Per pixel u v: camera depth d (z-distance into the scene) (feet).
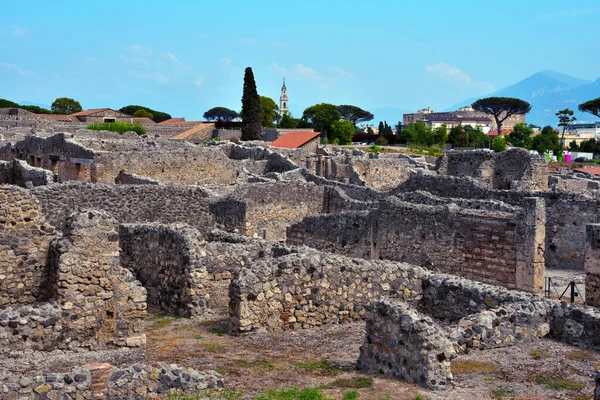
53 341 55.31
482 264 88.79
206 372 48.03
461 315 61.46
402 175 218.18
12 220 59.00
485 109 648.79
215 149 183.11
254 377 49.62
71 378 43.21
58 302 56.34
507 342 53.57
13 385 41.68
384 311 49.49
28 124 354.74
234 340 59.82
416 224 94.53
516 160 155.94
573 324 54.34
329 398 44.39
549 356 51.31
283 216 126.82
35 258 59.77
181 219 109.40
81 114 437.58
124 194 101.91
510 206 89.35
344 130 467.11
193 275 70.28
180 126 422.82
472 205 95.04
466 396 44.21
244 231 119.14
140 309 59.26
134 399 44.70
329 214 103.14
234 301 61.52
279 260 62.59
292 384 47.91
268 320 61.72
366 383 47.09
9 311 53.88
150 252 75.82
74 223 57.16
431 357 46.06
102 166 158.92
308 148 305.73
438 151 376.89
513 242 85.71
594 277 81.87
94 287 57.47
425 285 65.36
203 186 122.52
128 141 193.47
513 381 46.73
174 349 57.62
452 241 91.30
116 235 58.49
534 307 55.16
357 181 200.44
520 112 646.74
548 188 167.43
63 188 95.81
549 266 111.34
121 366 46.88
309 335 60.85
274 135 398.01
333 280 64.18
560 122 604.08
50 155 178.19
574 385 45.98
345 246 100.83
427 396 44.19
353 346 57.52
